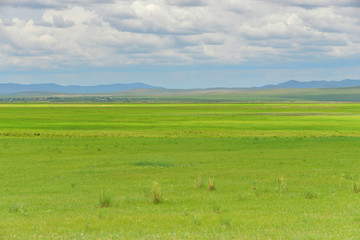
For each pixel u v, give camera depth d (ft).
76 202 93.81
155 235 62.03
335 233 61.67
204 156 193.98
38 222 72.33
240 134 337.11
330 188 108.06
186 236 61.21
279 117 598.34
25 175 141.08
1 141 271.90
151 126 433.07
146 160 179.22
